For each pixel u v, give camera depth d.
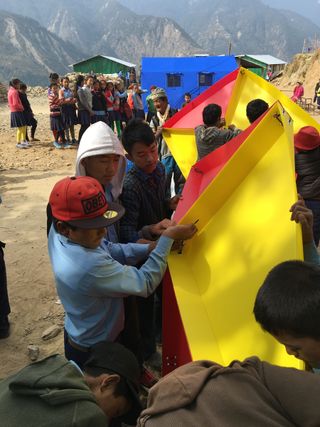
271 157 2.26
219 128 4.34
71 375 1.45
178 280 2.29
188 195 3.08
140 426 1.14
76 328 2.26
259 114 3.98
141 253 2.52
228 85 5.41
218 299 2.13
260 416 1.02
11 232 6.23
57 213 2.02
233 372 1.12
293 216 1.93
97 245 2.12
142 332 3.35
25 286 4.74
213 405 1.07
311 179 4.10
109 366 1.97
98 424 1.39
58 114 11.84
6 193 8.10
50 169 9.90
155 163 2.94
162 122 6.64
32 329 4.04
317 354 1.21
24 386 1.39
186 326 2.07
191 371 1.21
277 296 1.22
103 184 2.61
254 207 2.21
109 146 2.49
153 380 3.02
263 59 50.56
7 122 17.47
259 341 1.85
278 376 1.09
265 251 2.03
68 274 2.05
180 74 23.77
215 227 2.36
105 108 12.62
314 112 23.30
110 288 2.05
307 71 36.00
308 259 2.01
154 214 3.08
